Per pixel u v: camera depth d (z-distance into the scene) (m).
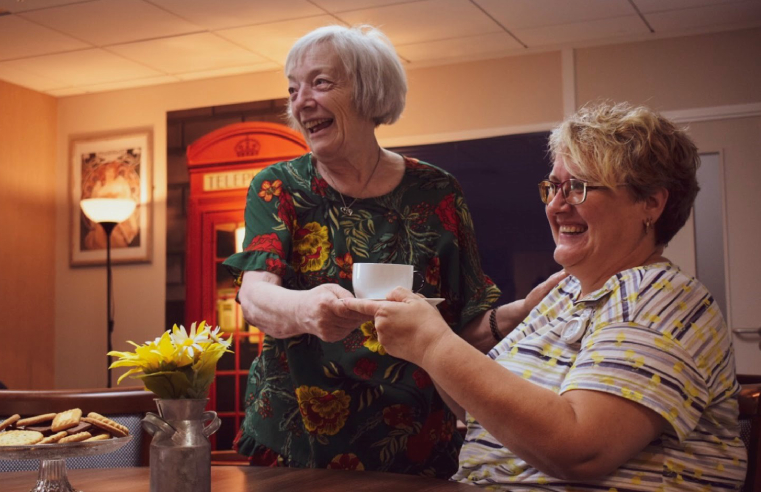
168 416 1.09
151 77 5.75
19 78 5.73
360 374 1.66
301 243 1.75
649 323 1.15
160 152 5.88
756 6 4.43
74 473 1.49
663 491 1.14
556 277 1.72
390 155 1.83
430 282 1.79
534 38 4.92
